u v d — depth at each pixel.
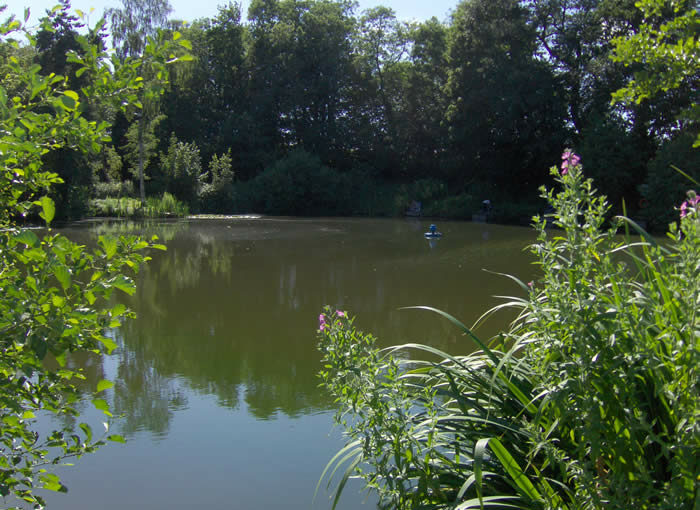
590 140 28.52
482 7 33.88
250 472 4.29
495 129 33.88
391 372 2.90
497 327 8.13
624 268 2.25
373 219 31.16
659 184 23.89
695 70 2.91
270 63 41.81
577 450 2.26
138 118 33.91
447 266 13.97
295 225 26.14
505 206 32.31
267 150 41.22
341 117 42.38
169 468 4.38
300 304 9.77
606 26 31.25
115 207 28.56
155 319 8.77
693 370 1.81
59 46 18.36
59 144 2.07
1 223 2.04
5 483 1.91
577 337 2.09
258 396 5.73
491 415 2.81
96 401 1.94
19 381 1.85
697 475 1.79
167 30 2.15
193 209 34.03
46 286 1.73
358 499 3.93
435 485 2.60
